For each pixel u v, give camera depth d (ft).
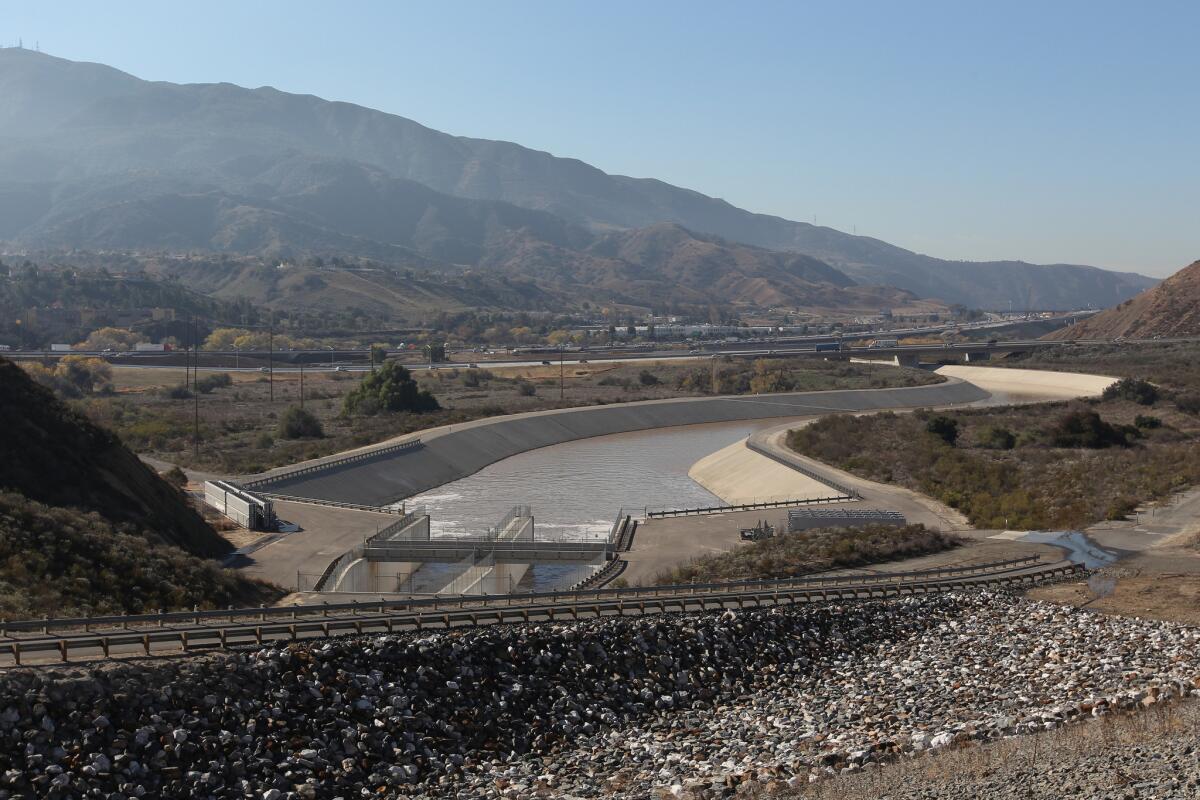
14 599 177.58
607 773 132.46
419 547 279.08
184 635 143.54
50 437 270.05
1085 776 102.06
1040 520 321.11
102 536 222.07
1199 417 586.04
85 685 125.49
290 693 137.90
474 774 133.59
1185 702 132.36
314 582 255.91
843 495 377.91
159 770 120.57
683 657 172.76
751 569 250.16
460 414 623.36
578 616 179.32
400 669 148.97
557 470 503.61
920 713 148.25
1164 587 227.61
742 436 634.84
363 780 128.67
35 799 111.65
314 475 412.98
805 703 159.63
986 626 198.70
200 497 368.07
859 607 204.13
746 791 117.29
